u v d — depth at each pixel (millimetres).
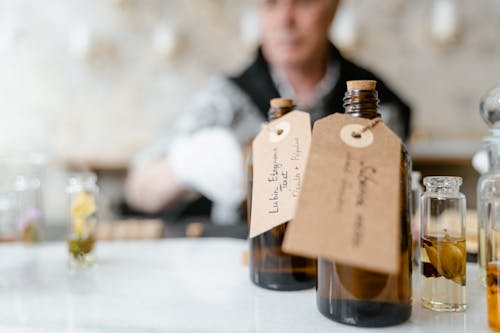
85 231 456
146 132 1725
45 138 1705
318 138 302
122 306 349
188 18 1708
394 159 294
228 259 471
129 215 1241
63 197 1609
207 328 310
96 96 1714
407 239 312
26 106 1697
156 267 448
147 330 310
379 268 268
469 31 1657
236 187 929
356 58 1688
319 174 291
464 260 332
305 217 281
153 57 1714
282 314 329
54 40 1693
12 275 433
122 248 526
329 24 1049
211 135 979
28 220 549
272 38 1054
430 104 1688
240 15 1702
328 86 1102
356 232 275
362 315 305
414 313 327
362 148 298
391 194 283
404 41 1683
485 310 332
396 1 1671
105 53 1702
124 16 1696
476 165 474
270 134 361
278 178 344
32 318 332
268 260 373
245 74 1176
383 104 1108
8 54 1685
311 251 274
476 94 1677
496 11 1644
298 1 1001
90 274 431
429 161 1513
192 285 391
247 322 317
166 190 1106
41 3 1682
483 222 374
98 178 1699
